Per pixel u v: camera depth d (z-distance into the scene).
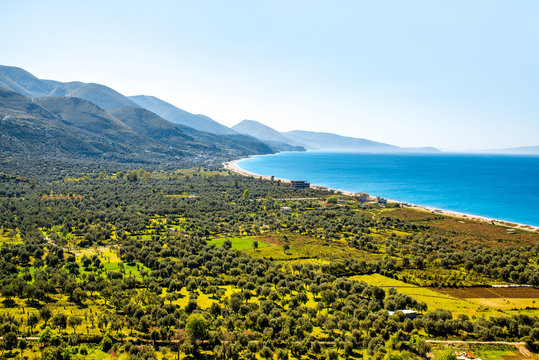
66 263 168.25
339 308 131.12
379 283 160.88
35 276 146.38
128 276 160.00
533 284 160.88
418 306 132.50
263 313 120.62
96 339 107.38
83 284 143.00
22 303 127.50
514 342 111.12
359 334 111.38
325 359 101.38
